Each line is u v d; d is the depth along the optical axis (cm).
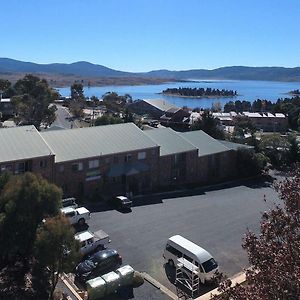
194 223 4006
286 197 1319
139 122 9988
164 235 3631
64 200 4028
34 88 11400
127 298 2544
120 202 4303
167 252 3055
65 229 2334
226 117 14050
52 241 2300
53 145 4588
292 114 13950
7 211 2527
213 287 2772
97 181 4697
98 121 9125
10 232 2523
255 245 1227
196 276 2741
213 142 6288
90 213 4097
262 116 13762
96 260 2839
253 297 1059
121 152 4844
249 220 4169
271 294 1025
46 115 9888
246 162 6225
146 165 5097
